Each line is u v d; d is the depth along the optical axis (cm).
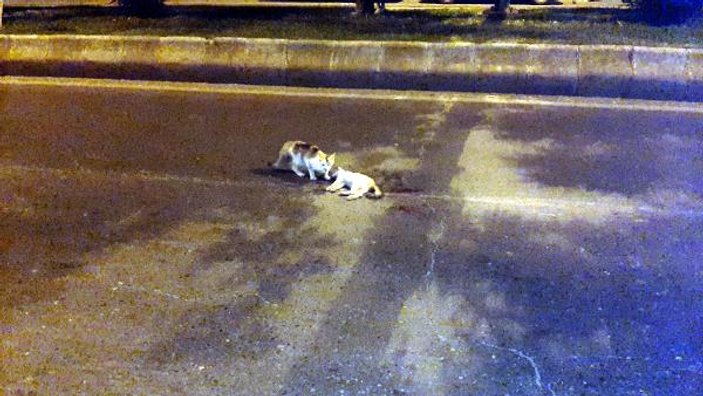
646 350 325
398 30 781
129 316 361
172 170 523
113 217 457
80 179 513
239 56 724
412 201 466
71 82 748
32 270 401
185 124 614
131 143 576
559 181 489
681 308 358
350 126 598
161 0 926
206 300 371
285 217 450
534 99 654
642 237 419
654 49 650
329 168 494
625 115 609
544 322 347
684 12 783
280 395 301
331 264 399
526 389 301
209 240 427
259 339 339
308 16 873
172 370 319
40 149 570
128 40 756
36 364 326
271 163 528
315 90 696
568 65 661
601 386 302
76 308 368
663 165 511
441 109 632
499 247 411
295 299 370
